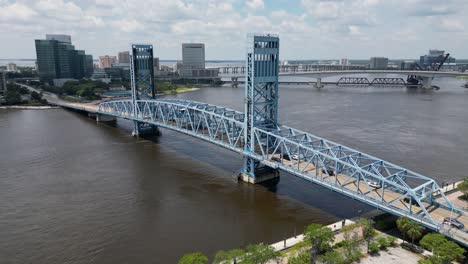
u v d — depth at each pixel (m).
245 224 77.06
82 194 93.25
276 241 69.88
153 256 66.06
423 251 62.53
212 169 112.31
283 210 83.38
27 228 76.00
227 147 105.38
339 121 182.25
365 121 182.00
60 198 90.81
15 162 119.56
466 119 185.38
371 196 73.50
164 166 115.38
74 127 181.38
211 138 112.25
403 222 64.69
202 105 128.62
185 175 106.81
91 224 77.62
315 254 62.22
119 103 187.88
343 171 85.50
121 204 87.31
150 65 169.75
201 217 80.44
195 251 67.25
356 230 70.50
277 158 97.75
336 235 69.56
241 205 86.25
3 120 199.75
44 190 95.81
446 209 71.00
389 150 129.12
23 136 158.75
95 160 122.19
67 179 103.88
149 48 168.12
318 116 197.00
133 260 64.94
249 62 95.88
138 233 73.94
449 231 61.84
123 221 78.94
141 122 161.62
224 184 99.62
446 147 132.75
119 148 138.12
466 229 63.03
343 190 76.81
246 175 101.44
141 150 135.12
